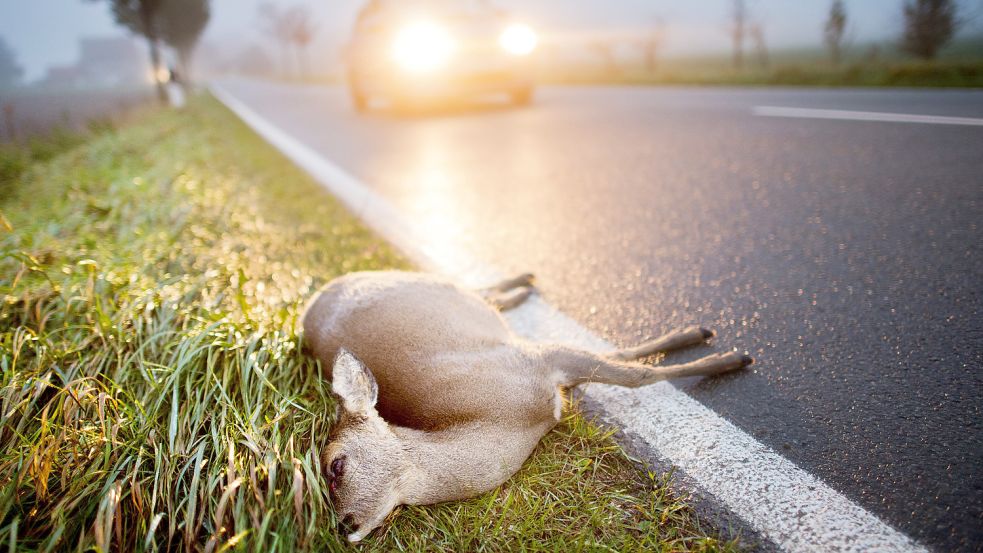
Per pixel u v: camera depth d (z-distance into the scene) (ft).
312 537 3.40
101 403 3.97
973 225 6.73
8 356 4.61
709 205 8.41
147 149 15.31
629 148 12.72
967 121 11.79
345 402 3.62
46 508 3.58
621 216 8.32
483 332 4.59
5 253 5.55
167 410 4.25
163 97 37.32
